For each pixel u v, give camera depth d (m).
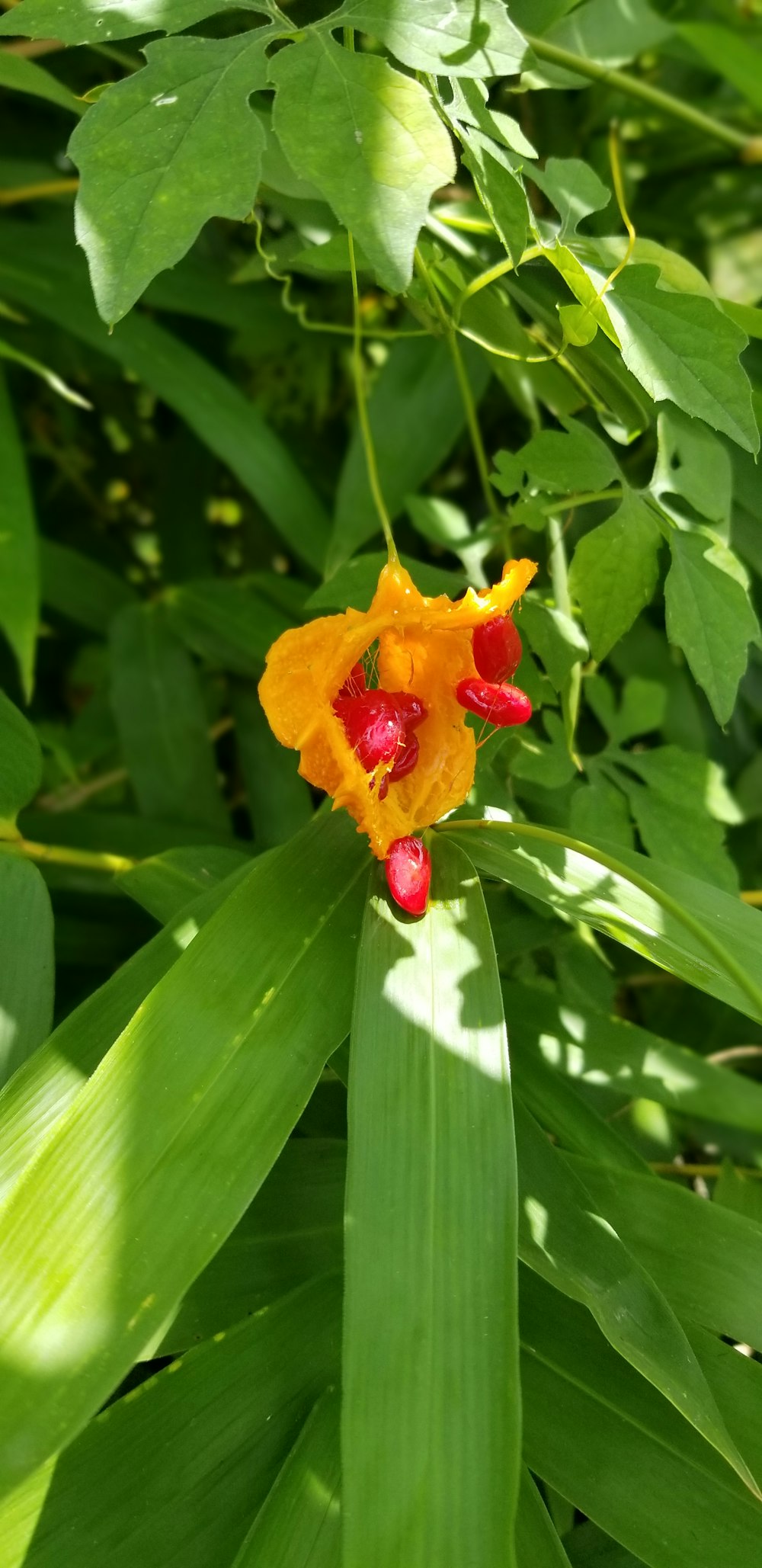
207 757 0.31
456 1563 0.14
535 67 0.17
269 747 0.30
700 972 0.19
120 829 0.29
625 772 0.29
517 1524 0.17
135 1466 0.17
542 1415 0.18
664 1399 0.18
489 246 0.24
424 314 0.24
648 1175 0.20
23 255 0.31
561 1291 0.18
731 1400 0.18
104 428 0.39
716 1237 0.19
